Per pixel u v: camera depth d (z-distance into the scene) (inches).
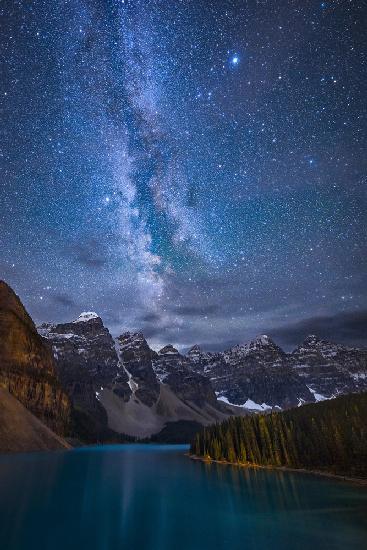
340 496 1951.3
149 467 3686.0
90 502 1781.5
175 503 1818.4
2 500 1690.5
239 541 1174.3
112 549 1083.3
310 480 2583.7
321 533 1257.4
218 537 1222.3
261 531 1293.1
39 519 1408.7
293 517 1502.2
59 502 1713.8
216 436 5162.4
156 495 2039.9
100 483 2436.0
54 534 1222.3
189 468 3585.1
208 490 2209.6
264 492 2112.5
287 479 2662.4
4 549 1058.1
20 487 2039.9
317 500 1846.7
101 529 1306.6
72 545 1115.3
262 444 4089.6
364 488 2202.3
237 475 2957.7
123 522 1427.2
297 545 1122.0
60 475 2610.7
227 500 1886.1
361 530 1290.6
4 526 1286.9
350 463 2824.8
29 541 1135.0
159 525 1391.5
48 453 4694.9
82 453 5452.8
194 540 1187.3
